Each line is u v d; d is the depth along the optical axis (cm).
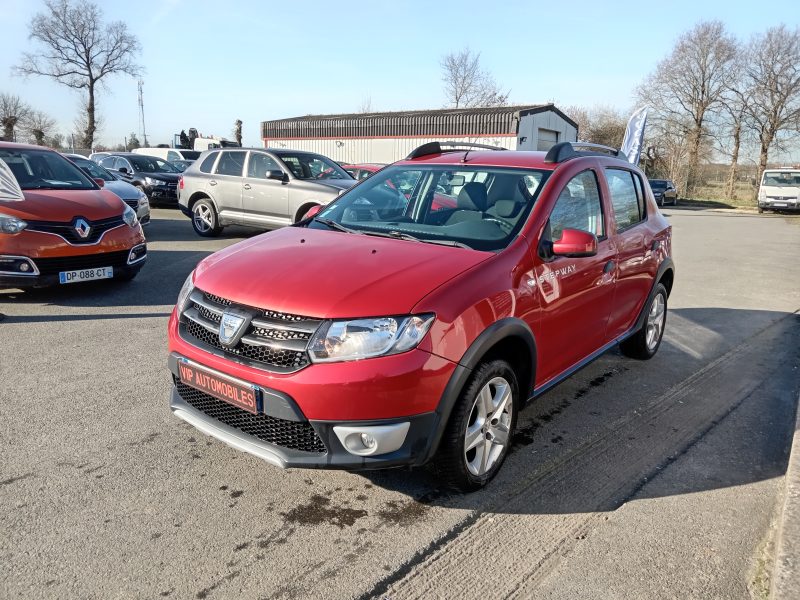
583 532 286
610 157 460
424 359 264
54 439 355
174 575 246
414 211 386
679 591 247
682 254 1330
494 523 290
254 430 285
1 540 264
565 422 409
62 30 4859
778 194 2866
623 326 470
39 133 4853
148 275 817
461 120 3284
